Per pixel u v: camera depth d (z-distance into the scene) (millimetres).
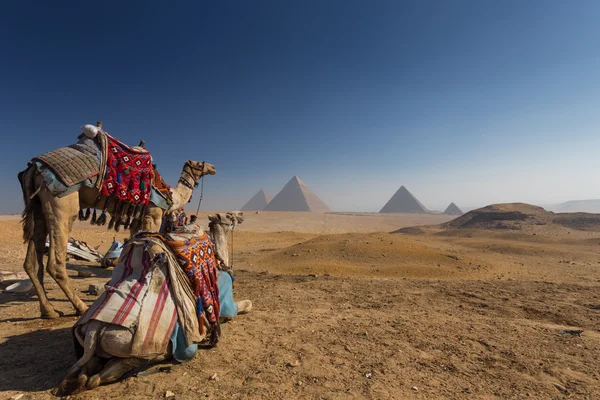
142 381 3471
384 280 10383
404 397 3369
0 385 3410
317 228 92188
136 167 6008
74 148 5527
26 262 5383
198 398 3207
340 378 3689
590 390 3613
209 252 4395
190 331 3734
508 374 3936
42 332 4887
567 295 8438
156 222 6609
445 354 4449
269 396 3281
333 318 5855
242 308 5914
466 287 9297
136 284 3566
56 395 3227
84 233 28000
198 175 8047
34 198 5328
